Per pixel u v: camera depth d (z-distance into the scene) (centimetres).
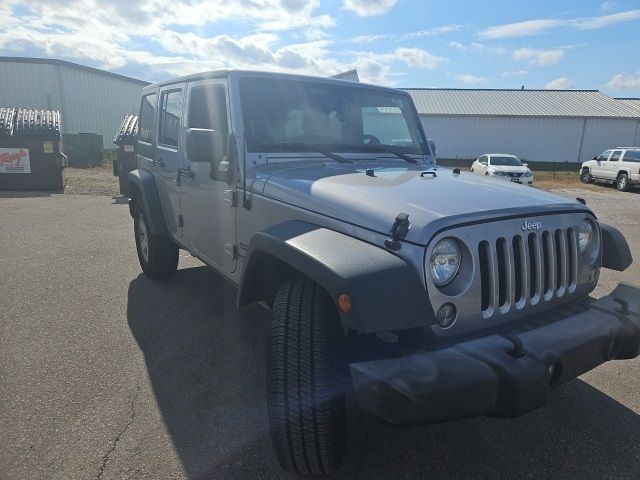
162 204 484
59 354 367
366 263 209
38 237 769
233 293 510
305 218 264
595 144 3591
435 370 197
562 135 3591
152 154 499
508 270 236
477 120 3606
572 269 272
